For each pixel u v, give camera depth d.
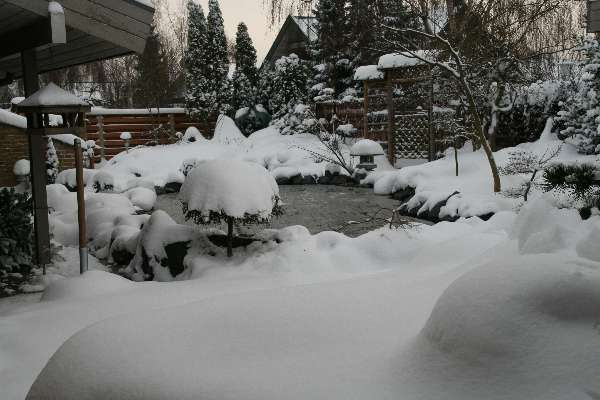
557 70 15.84
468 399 1.38
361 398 1.46
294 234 6.11
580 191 3.08
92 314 3.81
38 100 5.61
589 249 2.08
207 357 1.76
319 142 18.34
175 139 20.48
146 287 4.58
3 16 5.59
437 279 2.79
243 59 22.95
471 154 13.03
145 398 1.59
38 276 6.11
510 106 12.97
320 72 20.73
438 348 1.54
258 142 19.56
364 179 14.22
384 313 2.13
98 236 7.73
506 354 1.41
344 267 5.46
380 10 14.27
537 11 11.88
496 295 1.51
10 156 12.66
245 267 5.63
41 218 6.46
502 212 6.59
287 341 1.88
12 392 2.79
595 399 1.26
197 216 5.92
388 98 14.84
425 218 10.33
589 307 1.43
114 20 5.72
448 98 13.27
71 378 1.74
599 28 5.96
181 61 26.11
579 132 12.47
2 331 3.59
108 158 19.75
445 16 14.29
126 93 26.45
